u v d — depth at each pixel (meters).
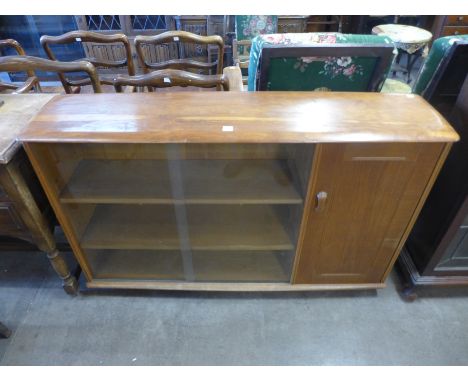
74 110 1.06
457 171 1.14
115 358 1.27
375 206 1.11
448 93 1.21
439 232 1.24
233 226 1.37
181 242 1.30
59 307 1.44
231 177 1.23
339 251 1.26
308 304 1.45
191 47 2.98
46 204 1.26
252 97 1.13
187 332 1.35
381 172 1.01
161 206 1.45
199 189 1.18
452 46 1.06
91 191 1.17
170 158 1.28
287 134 0.93
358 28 3.17
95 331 1.35
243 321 1.39
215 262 1.47
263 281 1.40
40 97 1.30
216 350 1.30
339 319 1.39
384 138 0.92
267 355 1.28
